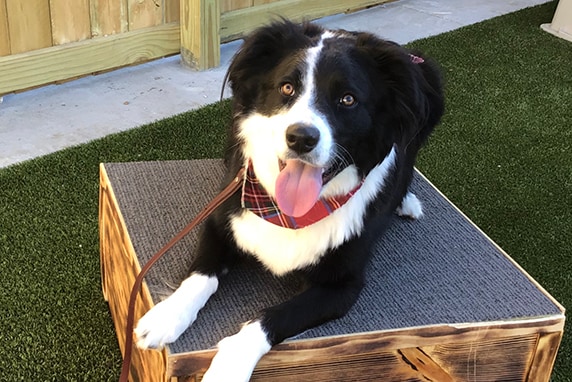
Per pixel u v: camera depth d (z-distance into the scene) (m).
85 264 1.18
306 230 0.83
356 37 0.86
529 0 2.66
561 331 0.85
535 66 2.10
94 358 1.00
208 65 1.93
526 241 1.35
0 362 0.97
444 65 2.04
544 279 1.24
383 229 0.92
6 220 1.25
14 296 1.09
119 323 1.00
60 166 1.42
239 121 0.87
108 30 1.79
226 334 0.76
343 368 0.79
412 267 0.92
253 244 0.85
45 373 0.96
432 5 2.53
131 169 1.06
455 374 0.85
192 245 0.91
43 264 1.16
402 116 0.83
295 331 0.76
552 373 1.05
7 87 1.66
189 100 1.77
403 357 0.81
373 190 0.87
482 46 2.20
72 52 1.73
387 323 0.80
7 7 1.58
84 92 1.76
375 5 2.46
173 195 1.01
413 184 1.13
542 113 1.84
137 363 0.89
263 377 0.77
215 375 0.70
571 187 1.54
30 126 1.59
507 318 0.83
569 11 2.29
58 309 1.08
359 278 0.84
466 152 1.63
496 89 1.94
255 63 0.85
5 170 1.39
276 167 0.81
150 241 0.90
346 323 0.79
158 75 1.88
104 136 1.56
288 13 2.14
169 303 0.77
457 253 0.96
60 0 1.65
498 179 1.54
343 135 0.80
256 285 0.85
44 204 1.31
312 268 0.84
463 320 0.82
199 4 1.82
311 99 0.78
